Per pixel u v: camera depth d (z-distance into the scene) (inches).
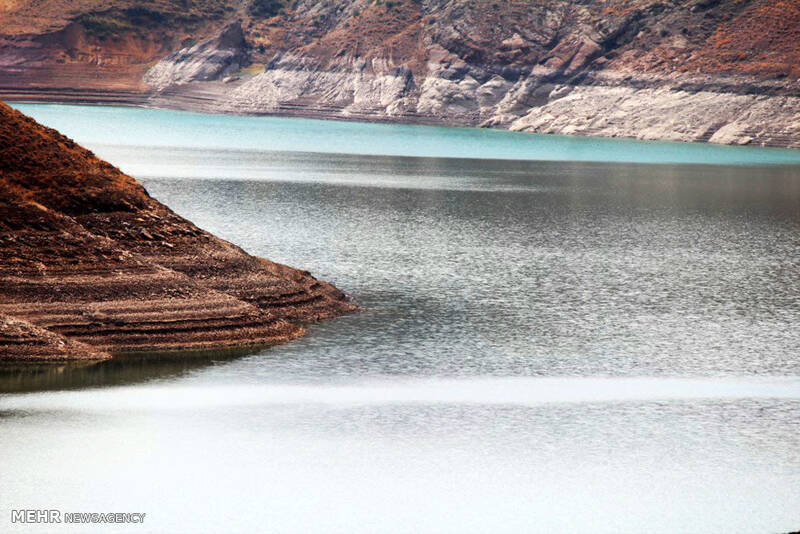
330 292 3095.5
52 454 1856.5
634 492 1784.0
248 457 1875.0
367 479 1800.0
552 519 1680.6
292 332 2701.8
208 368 2388.0
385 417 2103.8
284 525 1632.6
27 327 2404.0
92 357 2406.5
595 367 2517.2
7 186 2696.9
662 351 2684.5
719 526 1673.2
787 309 3245.6
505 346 2684.5
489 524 1657.2
